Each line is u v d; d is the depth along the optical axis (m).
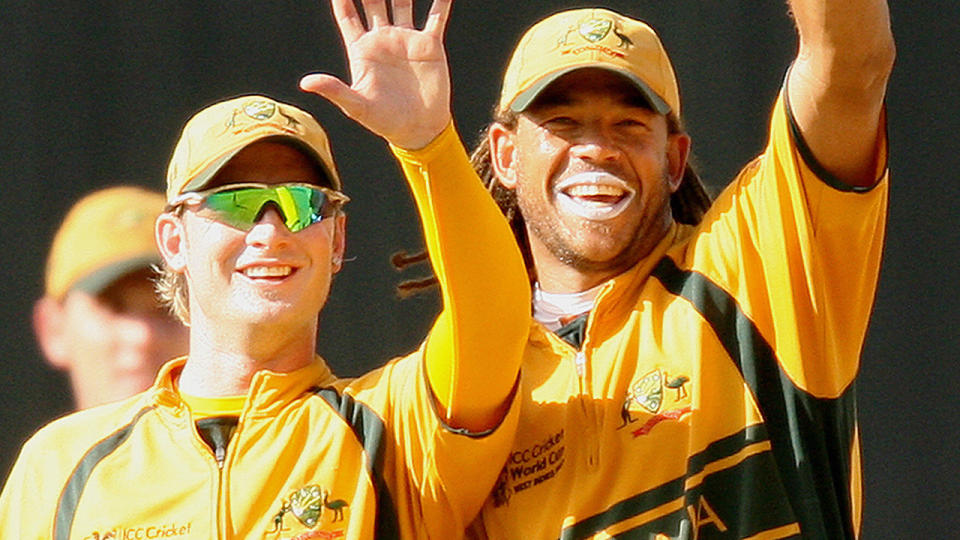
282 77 20.41
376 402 12.40
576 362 12.43
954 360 20.58
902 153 20.75
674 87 12.98
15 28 20.31
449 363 11.92
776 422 12.05
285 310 12.38
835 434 12.15
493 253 11.77
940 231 20.69
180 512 12.16
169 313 14.10
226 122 12.68
